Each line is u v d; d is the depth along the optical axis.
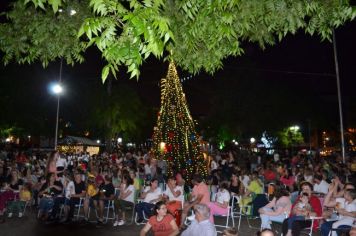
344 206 8.74
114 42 3.15
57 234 10.70
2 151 28.53
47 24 5.48
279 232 10.79
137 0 3.11
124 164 18.66
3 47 5.71
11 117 28.44
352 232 6.75
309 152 35.91
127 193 12.24
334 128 37.62
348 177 13.30
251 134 35.56
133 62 3.14
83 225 11.96
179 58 5.74
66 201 12.60
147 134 49.03
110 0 3.14
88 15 5.50
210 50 5.60
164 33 3.11
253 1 4.65
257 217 12.57
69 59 5.79
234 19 4.76
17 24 5.61
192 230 6.46
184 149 18.55
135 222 12.16
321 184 12.26
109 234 10.67
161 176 17.36
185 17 4.86
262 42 5.80
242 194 12.86
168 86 19.64
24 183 14.55
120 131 35.81
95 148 39.03
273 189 12.33
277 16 4.79
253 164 22.52
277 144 42.12
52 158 12.69
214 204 10.82
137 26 2.91
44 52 5.74
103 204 12.42
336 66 22.12
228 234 5.32
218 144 40.44
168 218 6.75
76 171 14.48
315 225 9.12
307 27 5.07
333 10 4.75
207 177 16.25
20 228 11.47
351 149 40.06
